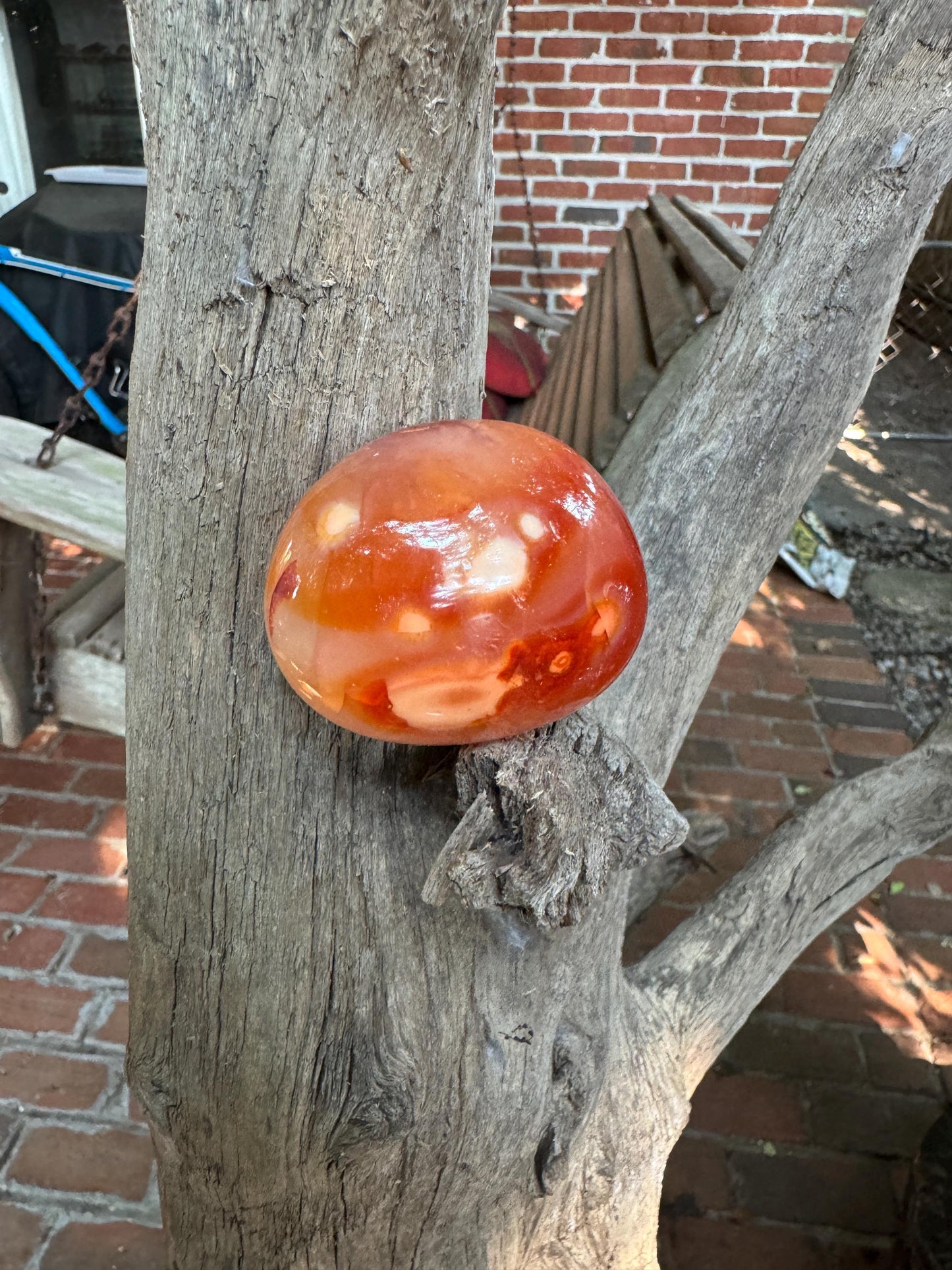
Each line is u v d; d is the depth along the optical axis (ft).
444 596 1.39
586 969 2.31
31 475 5.49
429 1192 2.25
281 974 1.98
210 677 1.82
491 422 1.60
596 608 1.50
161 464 1.74
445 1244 2.42
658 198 7.98
